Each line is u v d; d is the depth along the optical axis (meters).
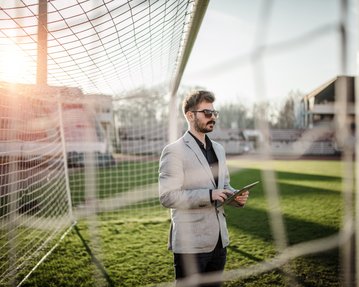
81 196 6.81
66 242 3.89
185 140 1.95
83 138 7.21
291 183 8.77
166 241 3.97
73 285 2.76
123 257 3.41
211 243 1.82
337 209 5.50
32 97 3.68
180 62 2.98
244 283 2.70
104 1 1.83
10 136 3.13
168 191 1.81
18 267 2.89
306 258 3.14
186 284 1.78
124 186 8.19
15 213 3.21
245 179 9.22
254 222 4.75
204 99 1.90
